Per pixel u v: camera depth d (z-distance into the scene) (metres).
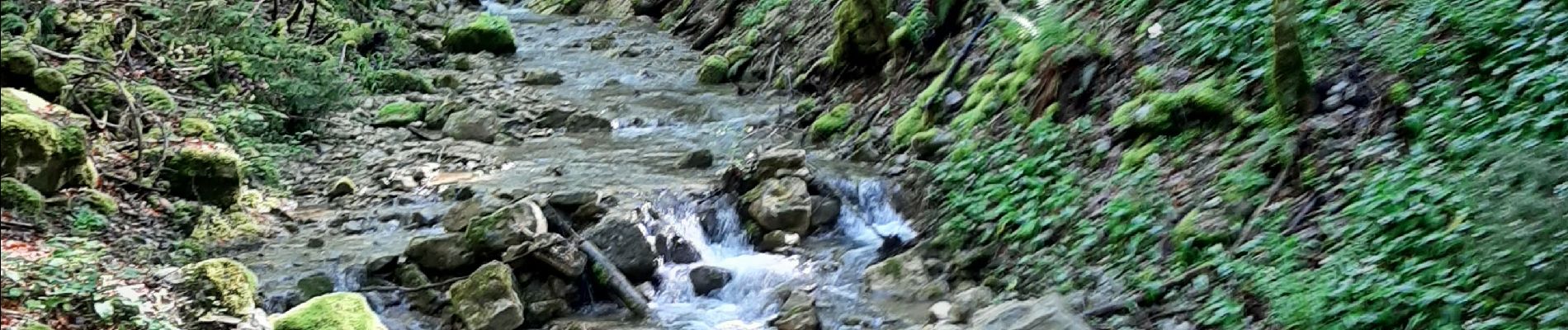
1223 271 6.41
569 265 7.73
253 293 7.05
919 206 8.95
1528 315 5.04
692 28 16.73
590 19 18.72
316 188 9.86
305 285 7.54
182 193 8.66
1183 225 6.88
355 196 9.62
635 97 13.11
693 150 10.77
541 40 17.06
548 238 7.82
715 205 9.10
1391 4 7.65
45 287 6.36
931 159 9.43
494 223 7.89
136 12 12.37
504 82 13.97
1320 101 7.23
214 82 11.44
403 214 9.02
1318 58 7.56
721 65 13.82
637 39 16.75
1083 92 8.84
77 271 6.71
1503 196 5.55
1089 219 7.51
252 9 13.30
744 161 9.88
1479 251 5.42
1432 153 6.33
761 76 13.65
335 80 11.95
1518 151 5.72
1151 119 7.93
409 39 15.76
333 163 10.58
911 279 7.81
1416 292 5.46
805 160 9.48
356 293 7.43
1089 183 7.89
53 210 7.64
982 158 8.82
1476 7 7.04
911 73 11.06
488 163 10.52
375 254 8.05
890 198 9.26
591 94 13.33
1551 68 6.30
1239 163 7.19
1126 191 7.52
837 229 9.04
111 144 9.12
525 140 11.52
